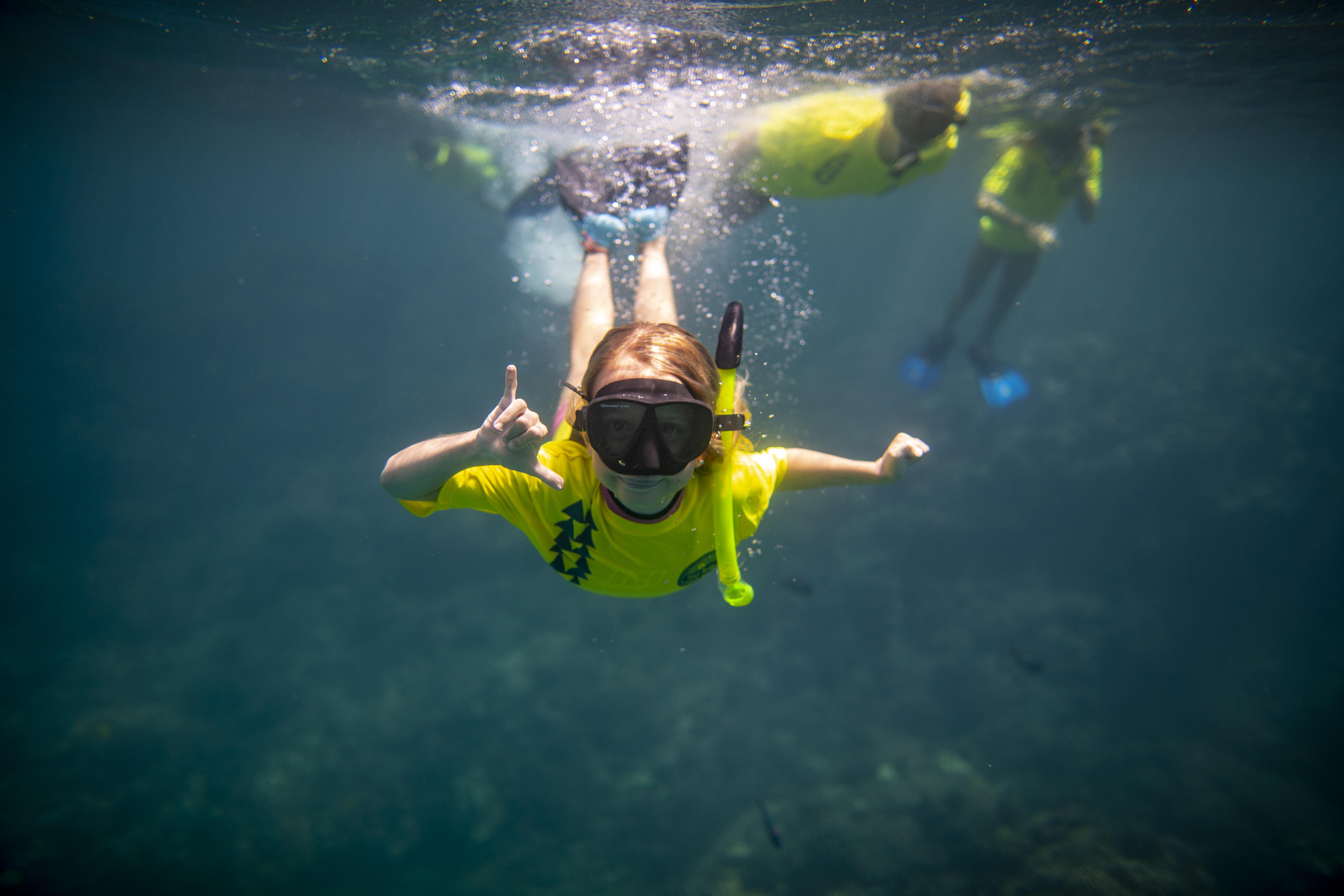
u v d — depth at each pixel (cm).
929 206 4425
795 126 525
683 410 176
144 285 2786
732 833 1173
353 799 1242
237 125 1811
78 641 1620
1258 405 1850
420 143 1278
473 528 1727
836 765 1293
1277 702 1434
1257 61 812
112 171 3650
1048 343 2320
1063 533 1758
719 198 537
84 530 1947
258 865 1143
